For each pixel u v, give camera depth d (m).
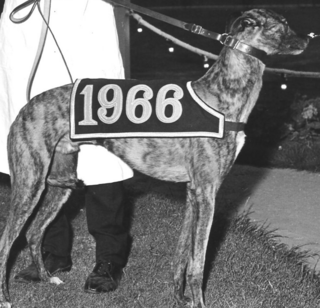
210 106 3.40
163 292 3.84
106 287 3.84
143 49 15.16
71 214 5.24
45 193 3.90
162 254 4.43
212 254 4.40
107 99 3.52
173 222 5.03
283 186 6.22
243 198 5.88
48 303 3.67
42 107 3.56
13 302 3.69
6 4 3.98
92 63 3.97
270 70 6.84
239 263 4.29
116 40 4.07
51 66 3.93
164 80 3.59
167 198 5.65
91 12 3.96
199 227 3.43
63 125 3.54
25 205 3.54
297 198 5.88
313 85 10.47
